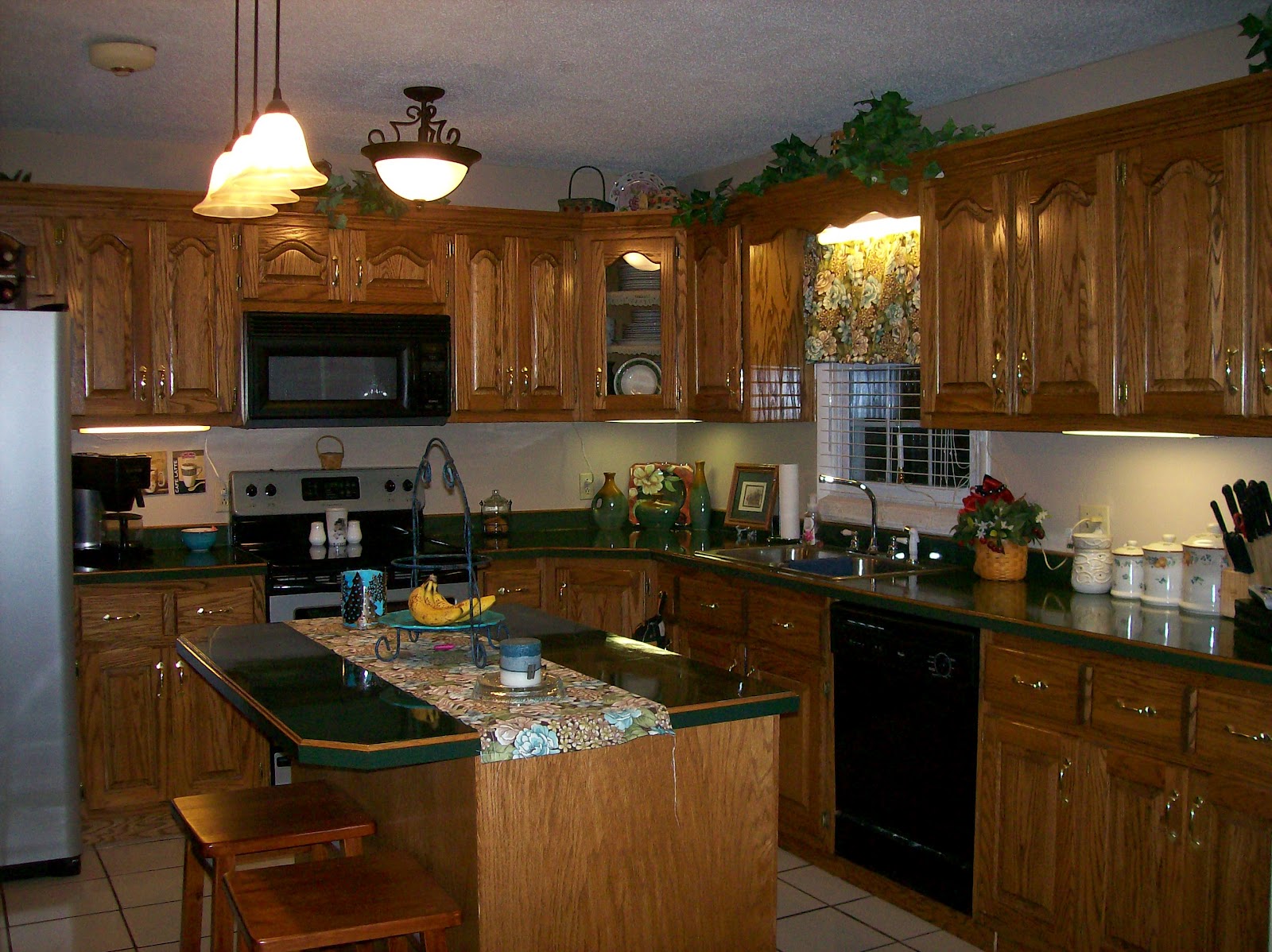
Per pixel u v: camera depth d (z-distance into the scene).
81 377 4.12
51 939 3.18
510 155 4.72
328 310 4.43
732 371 4.40
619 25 3.06
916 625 3.18
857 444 4.43
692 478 5.04
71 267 4.08
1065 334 3.07
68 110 3.97
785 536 4.49
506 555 4.52
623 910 2.22
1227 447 3.07
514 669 2.26
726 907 2.34
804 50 3.28
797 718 3.69
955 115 3.85
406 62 3.40
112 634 3.93
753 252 4.30
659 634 3.75
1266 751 2.36
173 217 4.20
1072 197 3.03
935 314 3.47
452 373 4.65
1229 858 2.44
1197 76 3.13
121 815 3.96
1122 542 3.36
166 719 4.00
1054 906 2.83
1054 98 3.52
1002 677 2.95
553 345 4.78
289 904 2.02
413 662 2.55
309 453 4.79
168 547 4.55
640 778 2.23
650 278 4.73
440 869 2.32
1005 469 3.73
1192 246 2.74
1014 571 3.51
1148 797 2.61
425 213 4.54
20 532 3.48
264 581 4.11
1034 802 2.88
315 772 3.27
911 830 3.28
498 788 2.09
